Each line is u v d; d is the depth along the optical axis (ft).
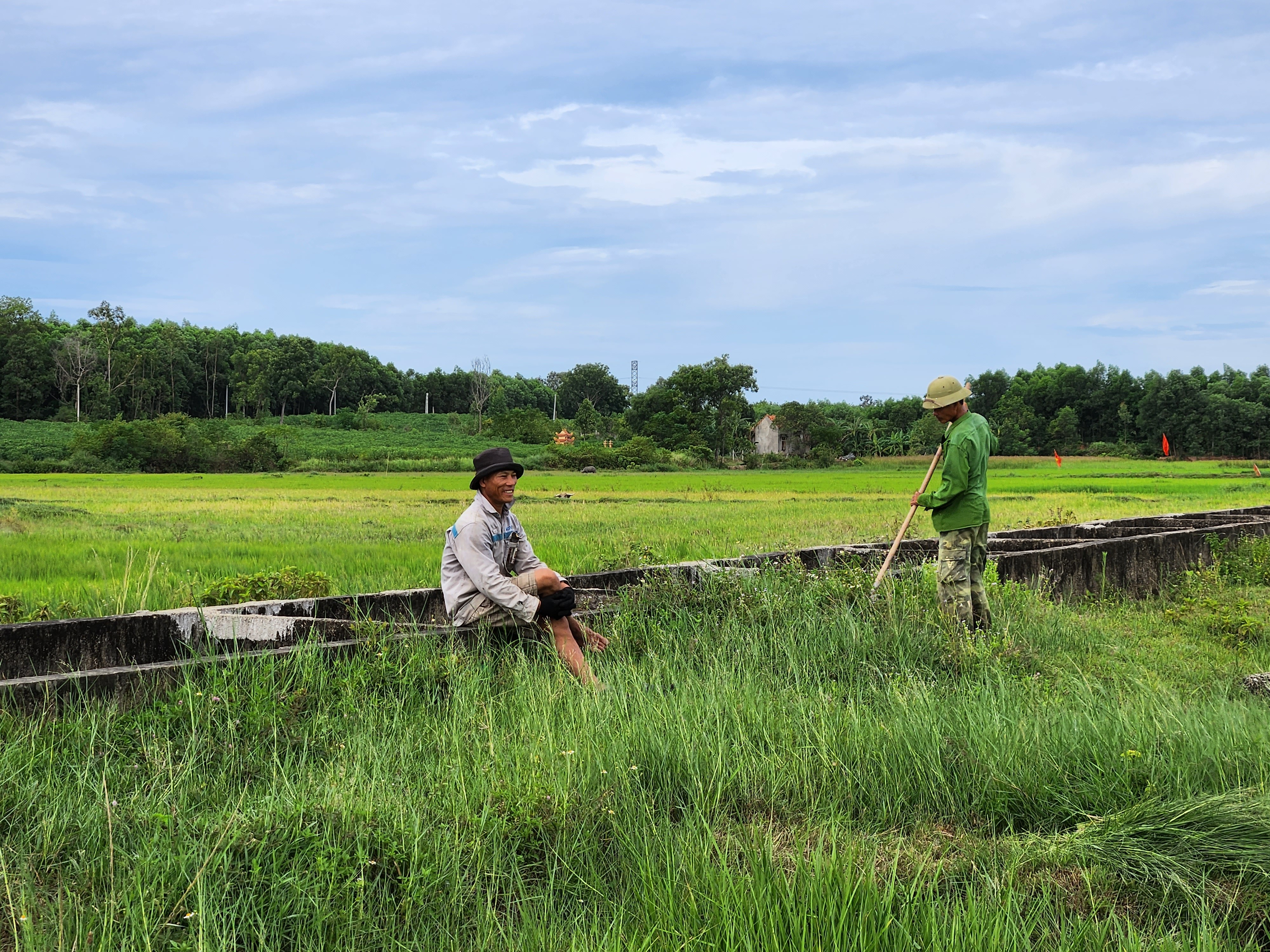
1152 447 349.82
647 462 256.93
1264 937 8.64
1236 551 38.47
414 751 12.70
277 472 221.25
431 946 8.31
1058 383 402.31
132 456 219.82
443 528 56.13
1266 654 21.56
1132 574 33.14
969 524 21.38
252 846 9.14
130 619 16.51
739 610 20.84
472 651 17.06
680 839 9.85
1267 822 9.69
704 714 13.78
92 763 11.60
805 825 10.69
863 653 18.44
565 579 24.12
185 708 13.19
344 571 33.60
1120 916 8.98
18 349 353.92
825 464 307.17
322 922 8.25
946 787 11.47
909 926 8.22
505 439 348.38
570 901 9.14
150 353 399.44
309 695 14.12
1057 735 12.83
